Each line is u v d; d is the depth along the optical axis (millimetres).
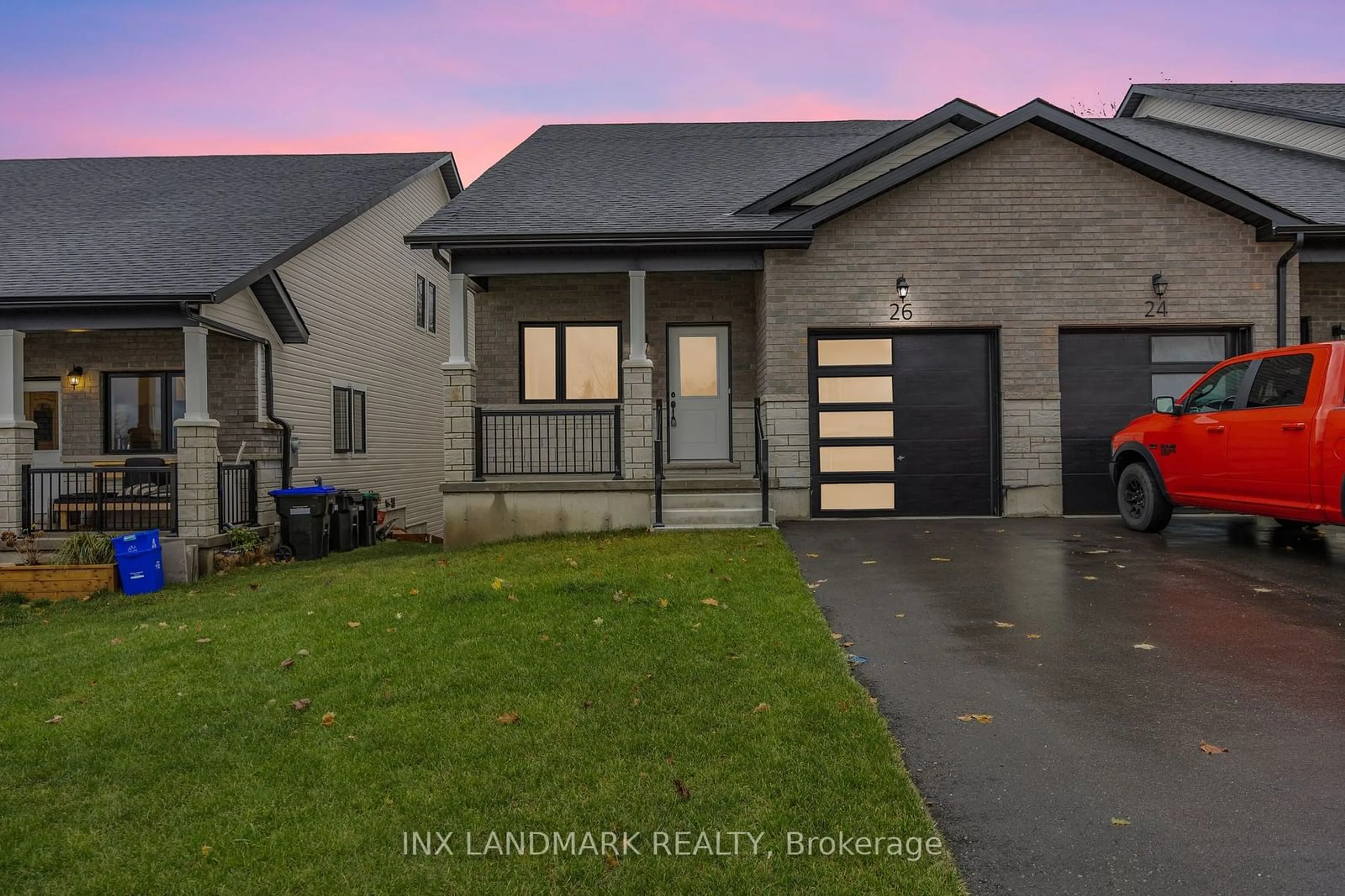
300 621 6148
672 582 6652
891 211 10547
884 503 10711
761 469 10422
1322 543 7922
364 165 17766
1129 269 10453
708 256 10633
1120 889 2531
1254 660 4582
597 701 4156
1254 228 10438
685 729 3764
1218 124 14742
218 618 6762
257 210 14211
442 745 3701
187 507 10586
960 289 10516
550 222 10586
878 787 3178
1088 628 5273
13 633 7465
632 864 2736
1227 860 2668
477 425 10555
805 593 6277
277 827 3100
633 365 10414
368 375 16547
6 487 10531
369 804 3229
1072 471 10562
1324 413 6676
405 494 18484
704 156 13719
